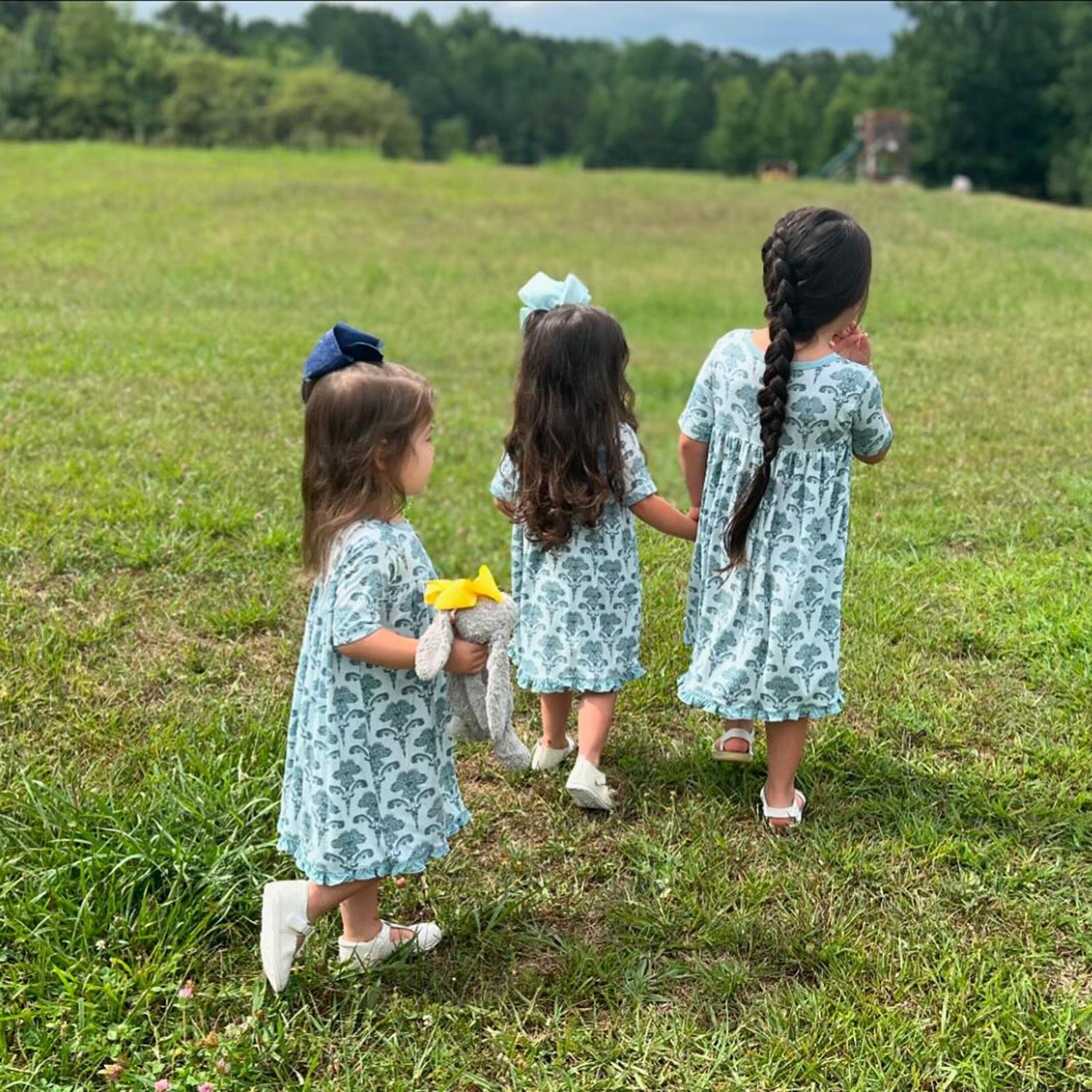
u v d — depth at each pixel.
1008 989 2.58
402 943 2.77
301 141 49.06
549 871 3.11
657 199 23.86
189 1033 2.55
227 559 4.98
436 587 2.46
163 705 3.83
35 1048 2.46
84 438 6.46
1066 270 14.82
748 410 3.04
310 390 2.48
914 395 7.98
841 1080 2.38
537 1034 2.56
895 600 4.58
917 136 58.53
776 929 2.82
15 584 4.54
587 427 3.08
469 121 89.56
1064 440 6.66
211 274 14.52
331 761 2.52
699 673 3.20
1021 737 3.62
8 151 26.16
